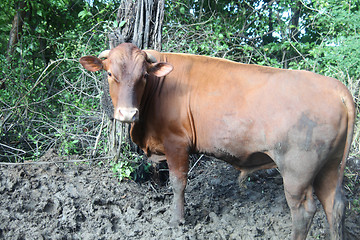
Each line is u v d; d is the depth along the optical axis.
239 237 3.91
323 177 3.61
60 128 5.86
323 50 6.97
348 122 3.30
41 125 6.25
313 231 4.04
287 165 3.35
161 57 4.11
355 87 6.01
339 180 3.25
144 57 3.64
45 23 8.72
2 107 6.11
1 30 9.75
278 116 3.38
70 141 5.61
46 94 7.05
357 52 6.56
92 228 4.01
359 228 4.11
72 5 9.33
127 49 3.60
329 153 3.31
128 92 3.48
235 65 3.85
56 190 4.46
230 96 3.69
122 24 5.02
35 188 4.46
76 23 9.00
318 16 8.25
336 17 7.67
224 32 7.69
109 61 3.62
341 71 6.33
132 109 3.44
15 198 4.27
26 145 5.97
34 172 4.76
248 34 9.61
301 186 3.33
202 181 5.28
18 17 8.68
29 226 3.88
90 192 4.53
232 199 4.81
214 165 5.75
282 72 3.57
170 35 6.84
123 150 5.03
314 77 3.44
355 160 5.48
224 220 4.21
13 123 5.83
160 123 3.97
